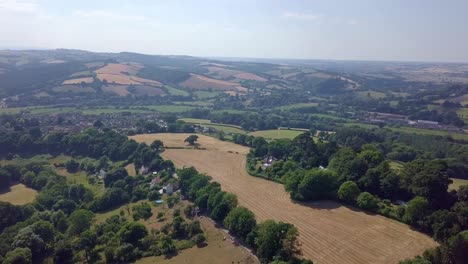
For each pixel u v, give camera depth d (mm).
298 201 145375
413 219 119438
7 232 124750
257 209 139000
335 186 146000
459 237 95500
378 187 144500
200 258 111500
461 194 132500
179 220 128750
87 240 118562
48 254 118625
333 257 105312
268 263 102875
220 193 137875
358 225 123000
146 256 115000
